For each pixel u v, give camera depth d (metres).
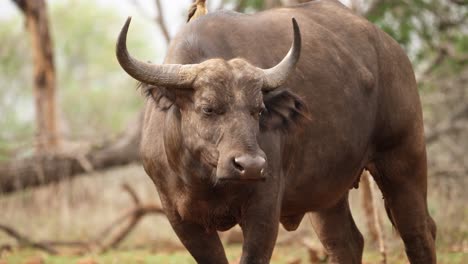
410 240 23.66
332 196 22.02
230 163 17.09
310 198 21.34
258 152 17.22
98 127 64.94
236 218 19.73
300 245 39.72
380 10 44.16
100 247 41.53
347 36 22.62
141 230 46.41
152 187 49.56
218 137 17.59
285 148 19.89
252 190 19.09
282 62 18.67
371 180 31.36
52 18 144.25
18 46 96.56
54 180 47.25
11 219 46.34
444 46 46.53
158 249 41.03
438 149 44.66
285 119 18.97
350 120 21.53
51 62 58.19
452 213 37.38
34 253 40.00
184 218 20.02
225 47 19.97
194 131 18.03
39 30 57.81
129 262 35.31
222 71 17.80
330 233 24.70
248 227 19.33
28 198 47.03
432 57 49.03
